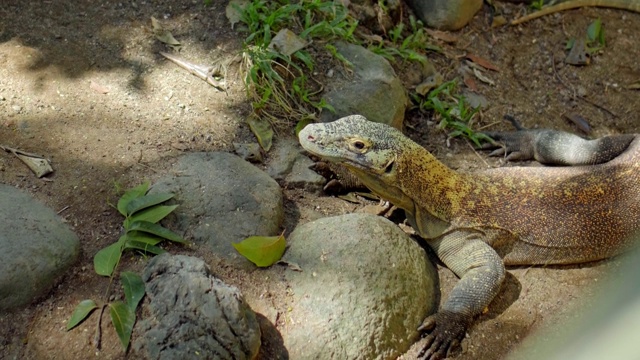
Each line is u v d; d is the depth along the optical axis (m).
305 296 1.42
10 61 1.59
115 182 1.48
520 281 1.55
